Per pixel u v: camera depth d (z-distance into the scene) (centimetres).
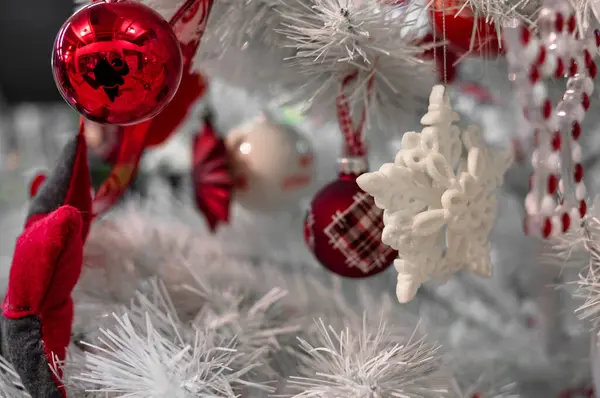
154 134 86
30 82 142
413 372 75
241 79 87
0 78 142
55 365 72
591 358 80
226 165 93
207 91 93
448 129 74
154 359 72
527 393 91
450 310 103
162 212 109
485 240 77
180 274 84
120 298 82
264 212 97
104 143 93
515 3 75
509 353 93
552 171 74
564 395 90
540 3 75
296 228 108
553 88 78
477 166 74
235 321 79
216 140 94
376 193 72
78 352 77
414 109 83
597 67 77
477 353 91
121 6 70
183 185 112
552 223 74
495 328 100
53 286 72
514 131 96
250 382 75
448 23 76
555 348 94
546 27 73
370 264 77
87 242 84
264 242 106
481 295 108
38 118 146
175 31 75
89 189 77
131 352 73
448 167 73
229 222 97
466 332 97
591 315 76
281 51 81
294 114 101
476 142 75
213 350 75
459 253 75
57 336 73
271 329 81
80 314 80
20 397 75
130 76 69
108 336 73
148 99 69
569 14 72
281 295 82
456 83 91
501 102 96
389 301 90
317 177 102
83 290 82
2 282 99
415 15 77
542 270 93
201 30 76
